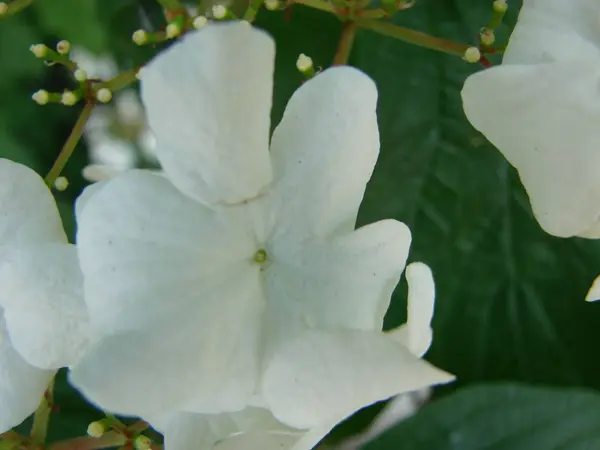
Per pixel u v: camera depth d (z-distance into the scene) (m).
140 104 0.15
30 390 0.10
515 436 0.12
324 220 0.10
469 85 0.10
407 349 0.09
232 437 0.10
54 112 0.15
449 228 0.13
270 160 0.10
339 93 0.09
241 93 0.09
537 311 0.13
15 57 0.15
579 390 0.12
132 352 0.09
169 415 0.10
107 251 0.09
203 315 0.10
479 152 0.13
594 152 0.10
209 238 0.10
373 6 0.13
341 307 0.10
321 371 0.09
